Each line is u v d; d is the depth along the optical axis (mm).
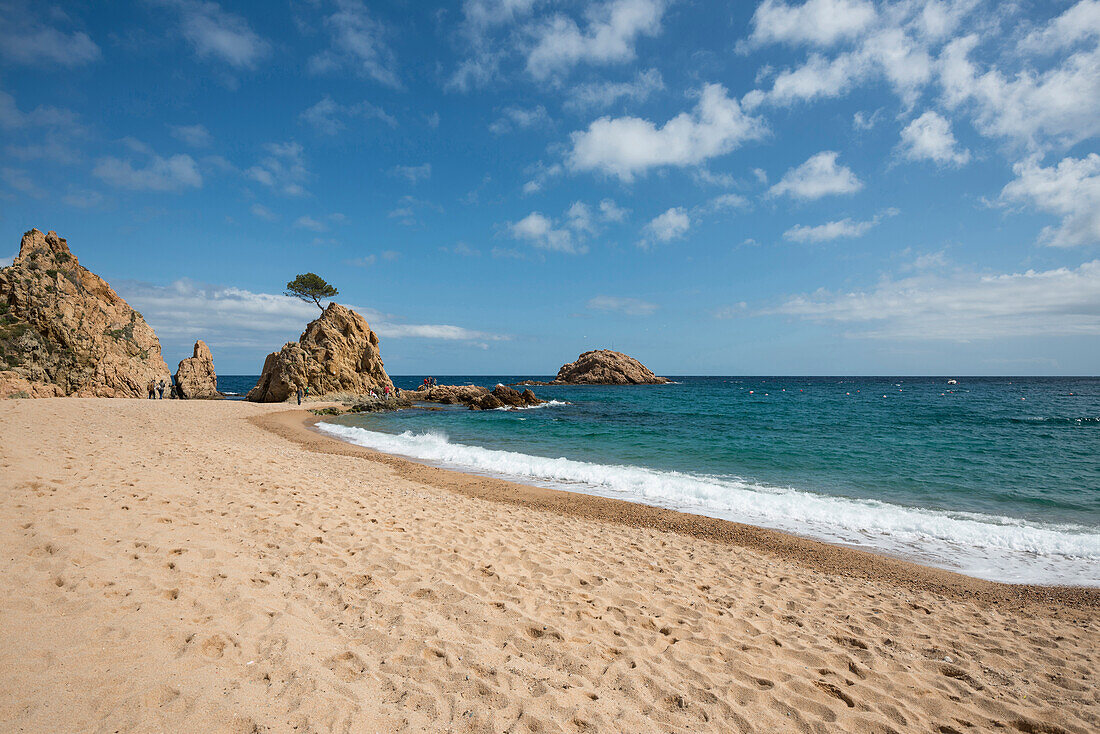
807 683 4270
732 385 109938
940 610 6453
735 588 6645
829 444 22453
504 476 15070
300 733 2875
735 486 14062
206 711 2932
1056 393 70375
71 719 2717
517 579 6023
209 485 8516
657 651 4609
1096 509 12008
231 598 4469
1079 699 4312
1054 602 6953
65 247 40250
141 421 19219
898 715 3941
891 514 11305
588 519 10391
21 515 5543
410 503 9562
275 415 31859
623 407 46594
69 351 35781
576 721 3377
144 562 4895
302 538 6457
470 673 3803
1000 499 12898
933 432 26797
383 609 4746
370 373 49656
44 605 3820
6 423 12969
